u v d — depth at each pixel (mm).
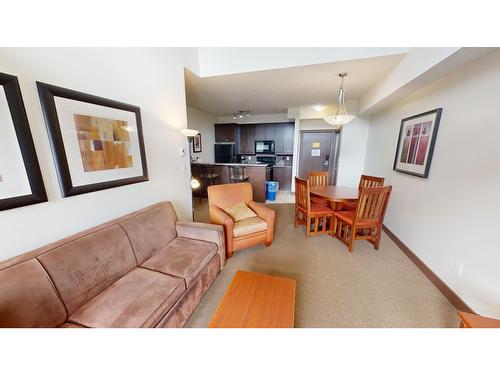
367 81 2852
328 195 2664
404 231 2500
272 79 2777
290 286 1346
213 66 2631
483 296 1365
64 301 1047
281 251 2455
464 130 1603
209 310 1534
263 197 4594
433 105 2023
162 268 1482
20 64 1059
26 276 938
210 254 1737
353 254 2389
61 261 1085
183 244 1848
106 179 1559
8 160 1012
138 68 1810
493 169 1327
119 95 1646
